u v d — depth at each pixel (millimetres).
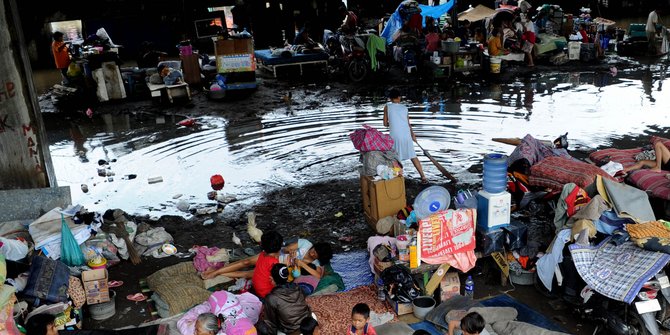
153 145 12906
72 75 17906
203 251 7516
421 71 20031
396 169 8000
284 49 20797
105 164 11719
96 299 6391
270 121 14594
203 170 11086
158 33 25953
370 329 5359
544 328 5906
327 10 26625
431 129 13117
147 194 10023
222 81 17609
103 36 19625
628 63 20719
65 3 24859
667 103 14641
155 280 6918
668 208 7922
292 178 10469
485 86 17719
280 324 5820
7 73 8172
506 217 6645
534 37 20766
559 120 13461
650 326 5508
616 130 12453
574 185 6996
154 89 16953
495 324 5879
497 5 28984
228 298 6074
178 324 6008
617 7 34875
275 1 25031
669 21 32281
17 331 5512
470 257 6500
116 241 7664
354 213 8891
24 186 8625
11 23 8078
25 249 6855
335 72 20797
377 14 29219
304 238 8125
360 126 13727
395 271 6289
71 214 7473
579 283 6105
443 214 6285
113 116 15844
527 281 6781
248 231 8180
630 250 5902
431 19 22281
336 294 6719
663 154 8711
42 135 8750
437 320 6035
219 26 26000
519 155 9062
